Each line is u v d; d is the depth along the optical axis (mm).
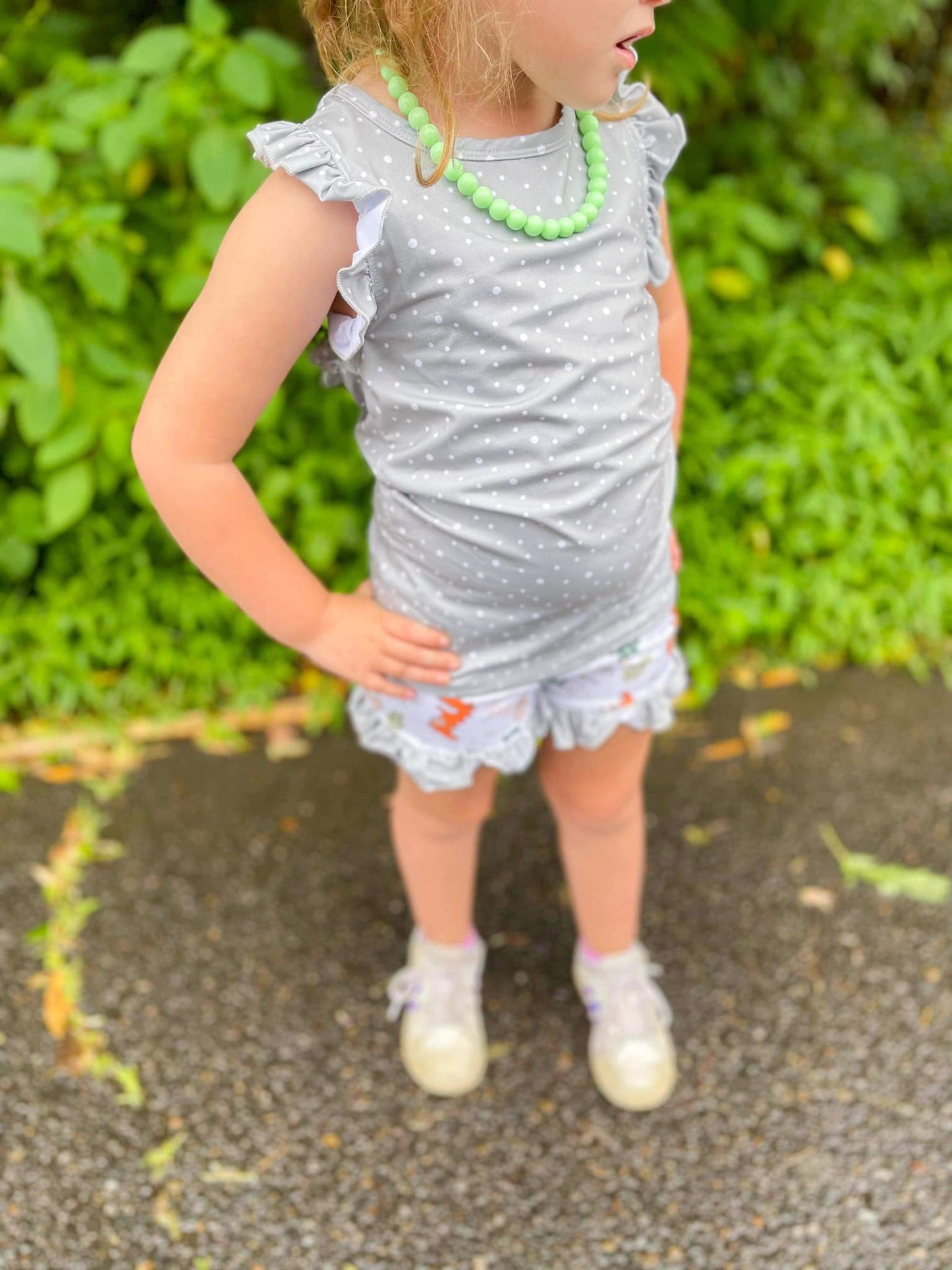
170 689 2279
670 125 1190
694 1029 1647
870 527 2443
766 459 2453
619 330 1099
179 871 1916
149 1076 1591
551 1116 1540
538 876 1911
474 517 1113
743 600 2367
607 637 1249
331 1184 1460
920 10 3652
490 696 1240
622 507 1144
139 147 2176
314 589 1170
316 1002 1697
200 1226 1414
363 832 2000
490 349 1042
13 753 2156
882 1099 1540
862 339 2682
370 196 966
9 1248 1389
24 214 1931
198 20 2168
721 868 1912
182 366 1025
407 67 992
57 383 2014
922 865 1904
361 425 1181
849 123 3734
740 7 2967
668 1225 1407
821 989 1697
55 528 2143
